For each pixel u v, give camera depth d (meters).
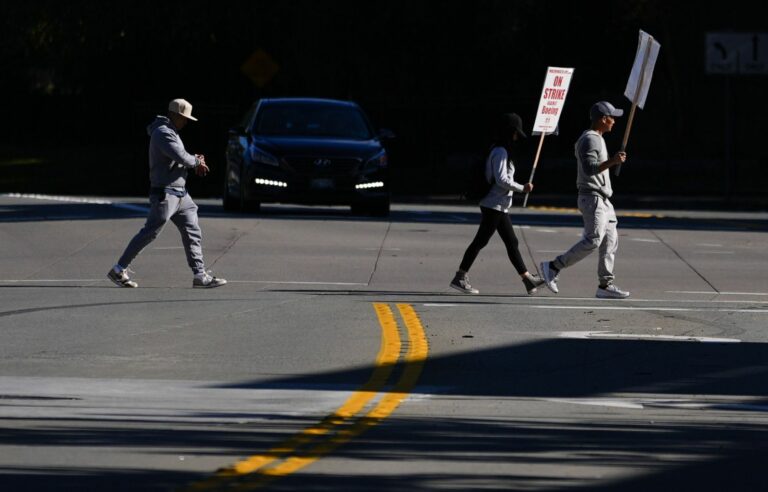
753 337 39.19
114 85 162.88
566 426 27.80
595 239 46.78
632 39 133.50
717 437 26.83
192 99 146.62
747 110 132.62
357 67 125.38
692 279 53.75
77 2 119.00
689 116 129.50
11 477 23.11
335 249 61.22
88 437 26.36
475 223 74.12
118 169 132.50
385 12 119.88
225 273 53.41
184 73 145.50
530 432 27.17
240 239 63.91
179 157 47.38
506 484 22.78
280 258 58.00
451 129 126.81
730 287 51.50
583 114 134.50
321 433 26.88
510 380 32.91
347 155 74.06
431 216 78.62
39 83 191.50
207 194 111.19
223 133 124.38
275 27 122.31
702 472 23.81
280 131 76.81
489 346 37.28
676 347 37.41
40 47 131.62
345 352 36.16
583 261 59.12
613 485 22.80
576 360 35.44
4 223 69.75
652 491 22.44
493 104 123.31
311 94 126.81
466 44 124.88
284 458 24.72
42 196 90.88
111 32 121.25
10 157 147.00
